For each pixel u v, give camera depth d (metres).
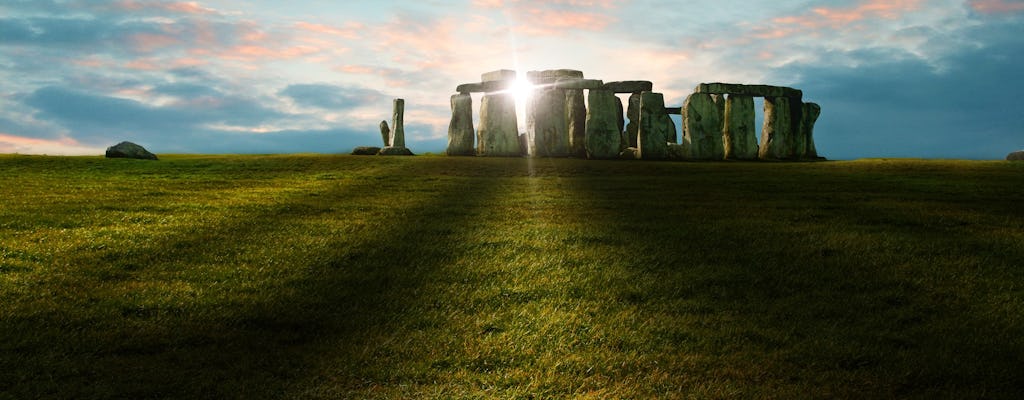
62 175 20.80
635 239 11.09
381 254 10.12
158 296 7.94
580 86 31.14
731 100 32.41
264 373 5.82
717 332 6.90
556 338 6.75
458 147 31.42
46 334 6.62
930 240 10.95
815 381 5.71
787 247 10.49
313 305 7.74
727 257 9.86
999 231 11.85
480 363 6.16
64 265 9.25
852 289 8.45
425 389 5.55
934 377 5.80
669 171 23.78
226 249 10.36
